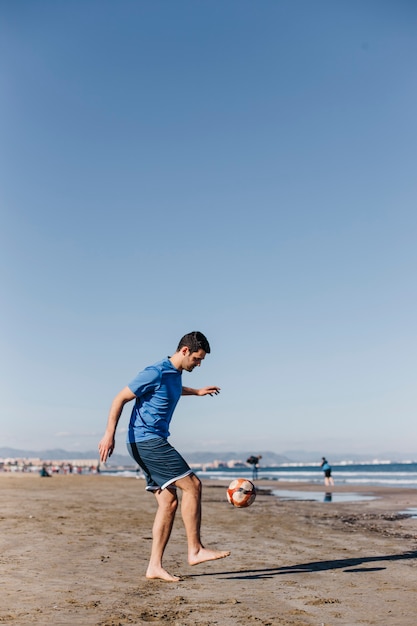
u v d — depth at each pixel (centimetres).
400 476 6756
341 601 422
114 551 654
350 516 1213
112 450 500
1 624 348
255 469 4578
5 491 2073
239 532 887
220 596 436
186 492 511
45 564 562
